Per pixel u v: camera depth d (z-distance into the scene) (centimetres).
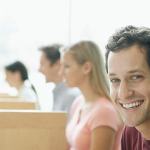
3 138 210
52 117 217
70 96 279
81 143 180
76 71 191
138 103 106
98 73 189
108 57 109
